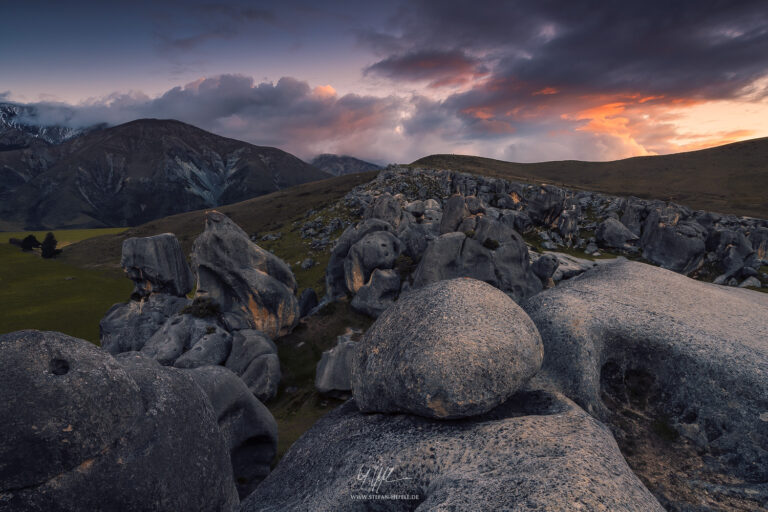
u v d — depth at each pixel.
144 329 37.22
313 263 88.88
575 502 5.48
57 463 6.44
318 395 28.83
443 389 7.91
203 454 9.10
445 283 10.53
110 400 7.26
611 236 71.19
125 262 41.56
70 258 153.38
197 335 32.97
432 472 7.32
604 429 8.27
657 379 10.91
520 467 6.59
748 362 10.02
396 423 8.91
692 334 11.13
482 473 6.70
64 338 7.25
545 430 7.66
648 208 78.94
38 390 6.40
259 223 185.12
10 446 6.06
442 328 8.69
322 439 9.96
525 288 38.38
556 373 10.88
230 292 35.78
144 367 8.95
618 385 11.19
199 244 35.38
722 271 57.38
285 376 31.92
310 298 48.72
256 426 13.96
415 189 132.75
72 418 6.61
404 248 46.31
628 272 15.62
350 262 42.53
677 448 9.73
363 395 9.70
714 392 9.97
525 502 5.59
